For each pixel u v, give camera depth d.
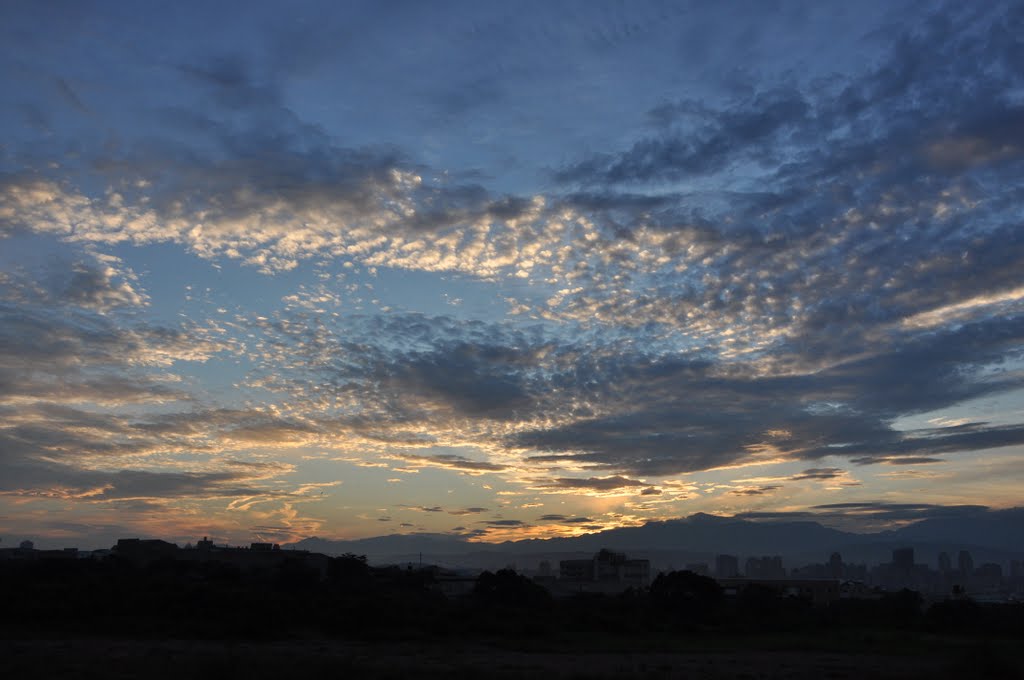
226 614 50.12
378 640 49.25
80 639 44.53
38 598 50.69
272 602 51.88
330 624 51.72
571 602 77.94
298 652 41.16
